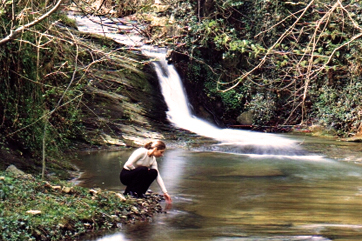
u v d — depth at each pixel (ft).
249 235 21.81
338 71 72.90
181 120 70.03
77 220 23.15
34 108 36.91
